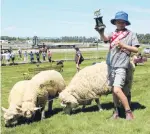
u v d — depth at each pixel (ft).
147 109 30.76
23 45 325.42
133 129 24.27
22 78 79.97
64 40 601.62
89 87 31.14
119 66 26.00
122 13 26.37
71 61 153.89
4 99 44.86
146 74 73.87
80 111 32.48
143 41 418.10
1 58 147.13
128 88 29.86
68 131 25.20
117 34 26.45
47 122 28.73
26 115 28.73
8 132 26.43
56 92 32.91
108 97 39.86
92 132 24.32
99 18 25.67
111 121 26.81
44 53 161.79
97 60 155.84
